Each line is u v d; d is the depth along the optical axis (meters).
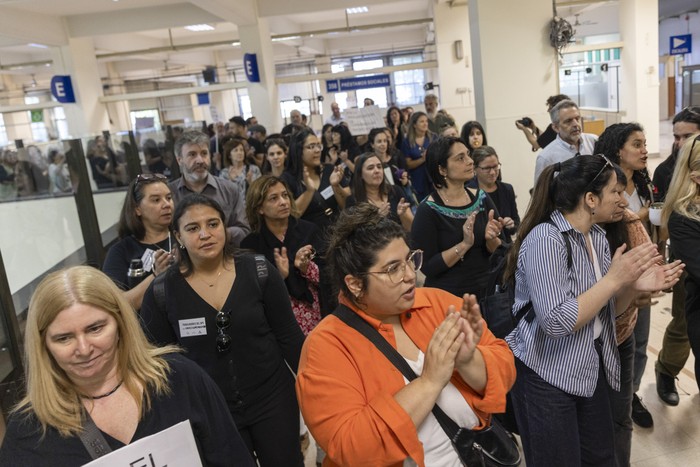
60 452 1.24
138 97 11.62
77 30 10.94
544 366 1.93
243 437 2.02
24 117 18.72
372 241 1.37
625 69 11.48
